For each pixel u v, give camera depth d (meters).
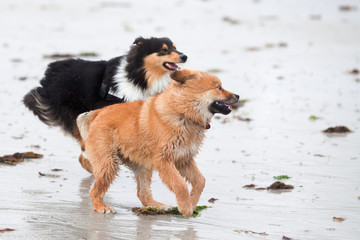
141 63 12.77
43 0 45.72
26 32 33.72
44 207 9.71
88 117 10.20
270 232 8.69
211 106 9.52
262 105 18.72
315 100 19.02
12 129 15.94
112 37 32.03
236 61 25.92
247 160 13.18
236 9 41.34
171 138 9.31
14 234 8.27
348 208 9.87
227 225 9.02
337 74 22.64
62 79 13.10
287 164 12.78
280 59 26.06
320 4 41.81
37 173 11.98
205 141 14.97
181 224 9.05
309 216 9.47
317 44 29.31
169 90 9.47
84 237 8.29
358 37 30.80
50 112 13.23
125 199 10.61
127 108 9.77
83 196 10.53
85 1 45.56
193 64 25.33
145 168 10.09
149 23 36.56
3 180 11.30
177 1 45.47
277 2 43.50
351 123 16.33
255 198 10.48
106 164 9.70
